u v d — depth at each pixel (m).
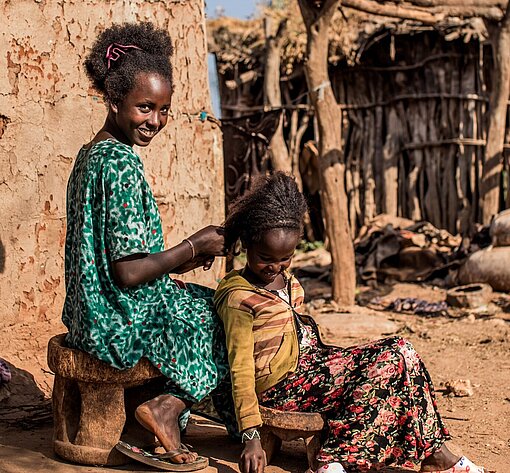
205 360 3.31
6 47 4.29
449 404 4.94
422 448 3.13
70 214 3.37
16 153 4.33
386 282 10.72
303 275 11.42
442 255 10.92
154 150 4.75
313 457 3.24
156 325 3.23
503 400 5.04
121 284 3.14
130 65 3.14
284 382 3.28
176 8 4.89
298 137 13.13
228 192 12.78
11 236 4.31
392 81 12.63
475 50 12.00
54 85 4.45
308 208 3.35
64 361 3.22
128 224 3.11
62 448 3.32
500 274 9.37
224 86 13.60
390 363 3.12
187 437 3.74
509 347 6.70
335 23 12.30
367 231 12.24
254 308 3.24
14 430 3.82
